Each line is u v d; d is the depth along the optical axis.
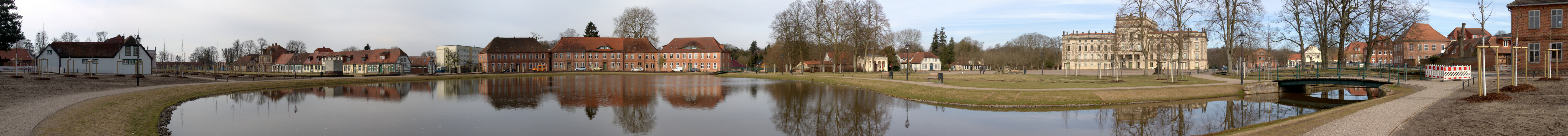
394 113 28.70
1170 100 32.34
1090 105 30.39
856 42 77.06
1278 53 131.25
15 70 50.25
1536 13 42.94
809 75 70.69
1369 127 16.27
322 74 69.69
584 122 25.89
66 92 32.59
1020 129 23.47
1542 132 14.57
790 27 79.44
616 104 33.41
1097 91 33.84
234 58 147.12
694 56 114.88
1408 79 37.66
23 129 17.91
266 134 22.14
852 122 27.05
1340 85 34.72
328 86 48.78
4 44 53.78
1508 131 14.95
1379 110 20.33
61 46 74.31
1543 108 18.69
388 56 120.19
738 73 85.25
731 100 36.97
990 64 125.38
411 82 57.22
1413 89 30.50
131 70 77.31
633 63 115.75
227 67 93.81
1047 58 135.50
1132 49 107.81
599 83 56.12
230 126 23.75
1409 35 49.00
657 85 51.81
